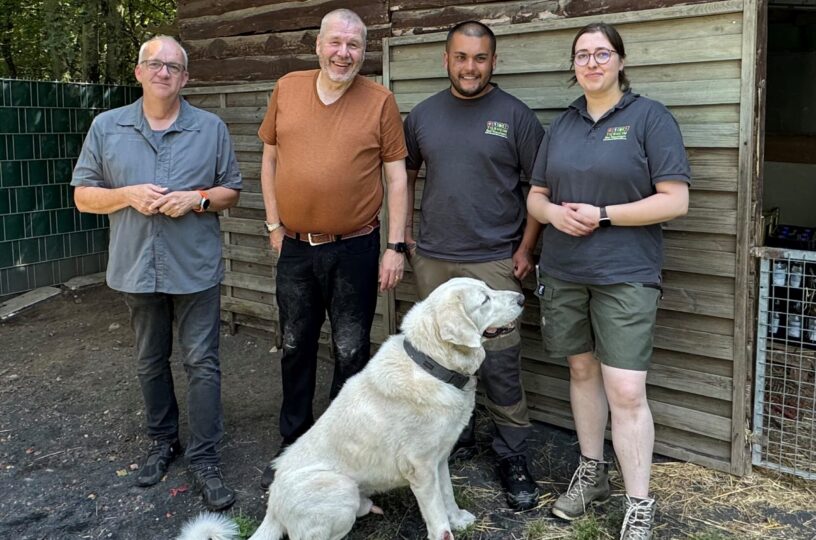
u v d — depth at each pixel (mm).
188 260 3088
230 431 3920
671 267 3270
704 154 3113
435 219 3236
